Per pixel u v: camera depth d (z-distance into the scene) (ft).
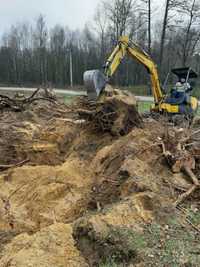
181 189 20.47
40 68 192.54
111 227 15.88
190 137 25.99
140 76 153.58
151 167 22.76
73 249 15.48
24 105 43.78
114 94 32.17
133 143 25.84
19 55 203.51
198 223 17.34
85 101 33.71
